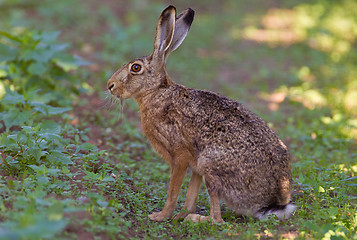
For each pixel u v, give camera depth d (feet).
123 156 42.29
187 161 32.83
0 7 91.35
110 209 29.25
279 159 31.55
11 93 40.81
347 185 36.45
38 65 49.67
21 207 26.43
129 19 98.48
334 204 33.71
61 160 34.35
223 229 30.37
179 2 115.96
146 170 41.78
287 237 28.96
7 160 33.53
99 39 82.84
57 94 51.83
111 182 35.29
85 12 96.07
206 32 98.84
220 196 31.60
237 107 32.91
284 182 31.55
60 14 91.91
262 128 32.19
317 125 52.44
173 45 36.01
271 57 87.56
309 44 94.89
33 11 92.07
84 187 32.99
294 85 71.97
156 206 34.99
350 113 57.57
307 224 29.22
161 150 33.81
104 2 107.14
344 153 44.83
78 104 54.03
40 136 34.19
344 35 100.83
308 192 35.40
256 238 28.68
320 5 122.21
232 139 31.45
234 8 119.34
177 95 33.50
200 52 87.86
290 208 32.12
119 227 28.12
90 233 26.14
